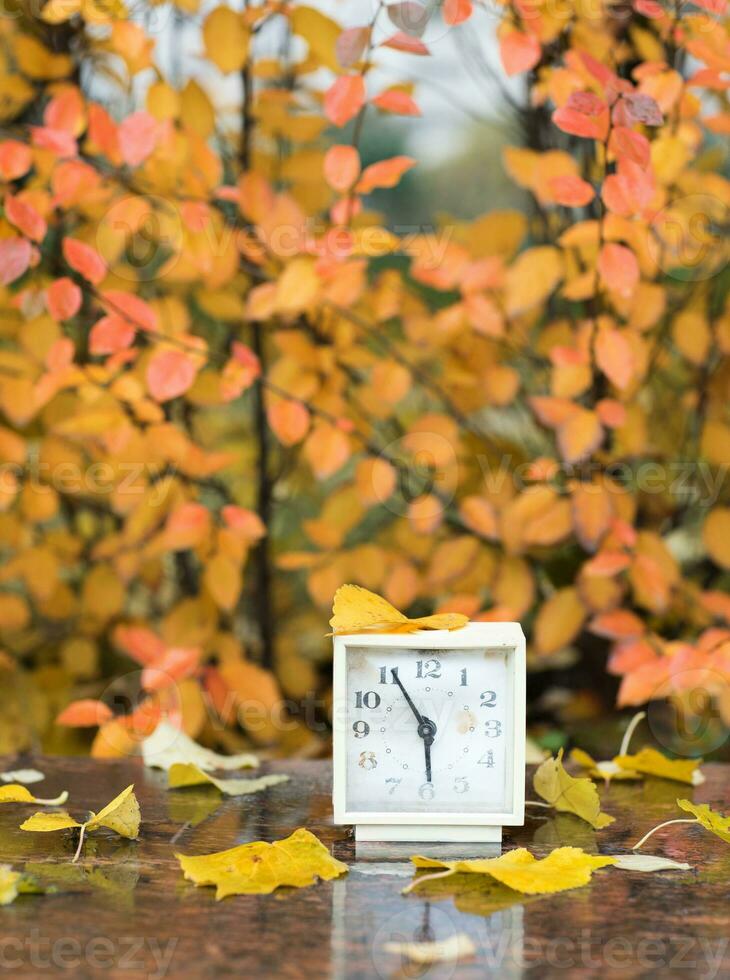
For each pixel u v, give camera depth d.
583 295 1.31
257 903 1.01
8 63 1.37
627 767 1.19
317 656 1.59
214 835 1.09
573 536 1.45
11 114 1.39
